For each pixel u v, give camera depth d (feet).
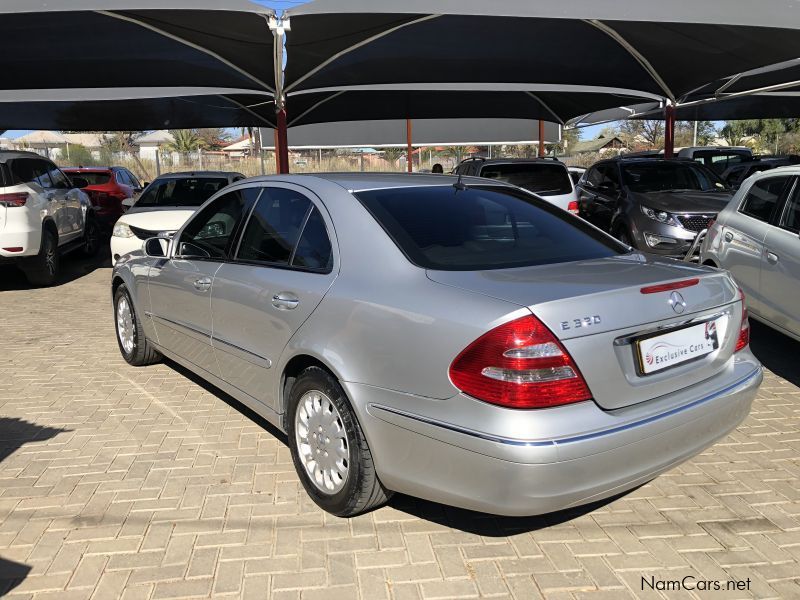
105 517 11.07
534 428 8.32
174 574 9.57
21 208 30.48
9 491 11.94
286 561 9.87
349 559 9.93
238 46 32.58
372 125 79.61
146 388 17.42
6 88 39.45
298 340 11.14
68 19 28.25
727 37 33.55
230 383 13.92
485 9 25.55
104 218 53.67
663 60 38.91
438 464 9.08
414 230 10.95
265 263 12.75
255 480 12.36
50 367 19.33
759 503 11.48
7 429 14.76
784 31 31.68
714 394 9.93
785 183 18.93
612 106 62.95
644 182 34.83
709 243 21.91
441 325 9.00
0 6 23.31
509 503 8.49
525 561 9.88
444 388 8.89
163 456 13.38
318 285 11.05
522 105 63.87
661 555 10.03
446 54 37.52
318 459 11.16
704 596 9.10
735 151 67.92
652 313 9.28
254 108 54.95
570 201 34.88
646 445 9.04
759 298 19.15
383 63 38.88
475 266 10.31
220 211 14.90
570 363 8.51
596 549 10.18
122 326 19.51
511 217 12.24
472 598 9.07
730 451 13.52
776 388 17.24
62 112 52.65
